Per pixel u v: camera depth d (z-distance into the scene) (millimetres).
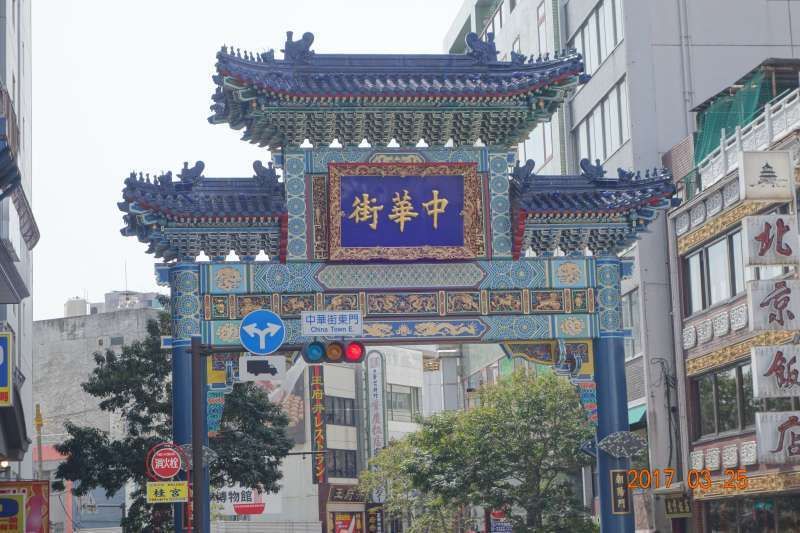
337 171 30641
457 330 30828
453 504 42219
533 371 47438
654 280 41562
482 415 41312
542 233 31453
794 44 46000
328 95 29797
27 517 30578
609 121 47438
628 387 44375
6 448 36906
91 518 70625
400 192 30844
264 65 30359
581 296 31438
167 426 40375
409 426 81750
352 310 30391
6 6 39812
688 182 39438
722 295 37156
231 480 40938
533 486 40594
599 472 31156
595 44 49188
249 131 31484
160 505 39312
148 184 30000
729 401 36812
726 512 37188
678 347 39750
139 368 40969
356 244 30547
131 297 95125
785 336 33188
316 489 72375
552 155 53812
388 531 75562
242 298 30328
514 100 30891
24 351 46312
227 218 29938
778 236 29844
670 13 45500
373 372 76438
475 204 31188
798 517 33062
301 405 73125
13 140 25359
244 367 31484
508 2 61625
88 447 39625
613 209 31219
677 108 44812
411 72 31297
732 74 45375
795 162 32000
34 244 42719
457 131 31344
